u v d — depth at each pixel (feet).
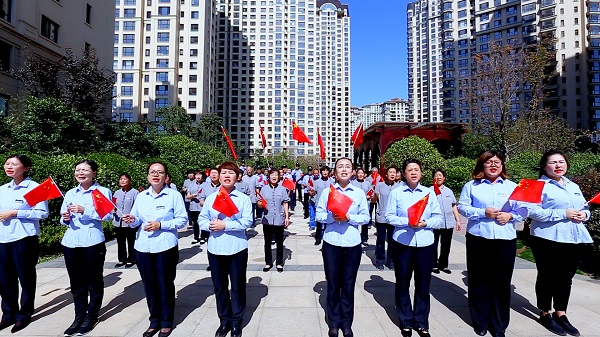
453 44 203.31
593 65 153.58
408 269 12.13
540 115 73.20
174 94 173.68
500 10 183.01
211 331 12.13
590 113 153.17
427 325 11.76
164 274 11.76
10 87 54.95
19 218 12.27
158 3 173.78
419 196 12.48
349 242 11.82
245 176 33.81
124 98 169.78
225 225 11.82
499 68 69.72
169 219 12.12
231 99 279.08
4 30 53.62
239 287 12.05
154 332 11.80
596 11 153.17
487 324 11.94
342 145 312.09
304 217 45.21
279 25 284.41
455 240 28.53
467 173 54.39
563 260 12.14
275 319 13.11
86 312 12.39
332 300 11.82
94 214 12.30
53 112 36.91
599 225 18.69
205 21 182.91
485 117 78.59
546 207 12.60
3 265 12.10
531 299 15.16
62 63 53.88
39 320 12.92
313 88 292.61
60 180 24.29
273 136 280.10
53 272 19.04
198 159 60.85
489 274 11.91
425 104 285.64
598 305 14.47
